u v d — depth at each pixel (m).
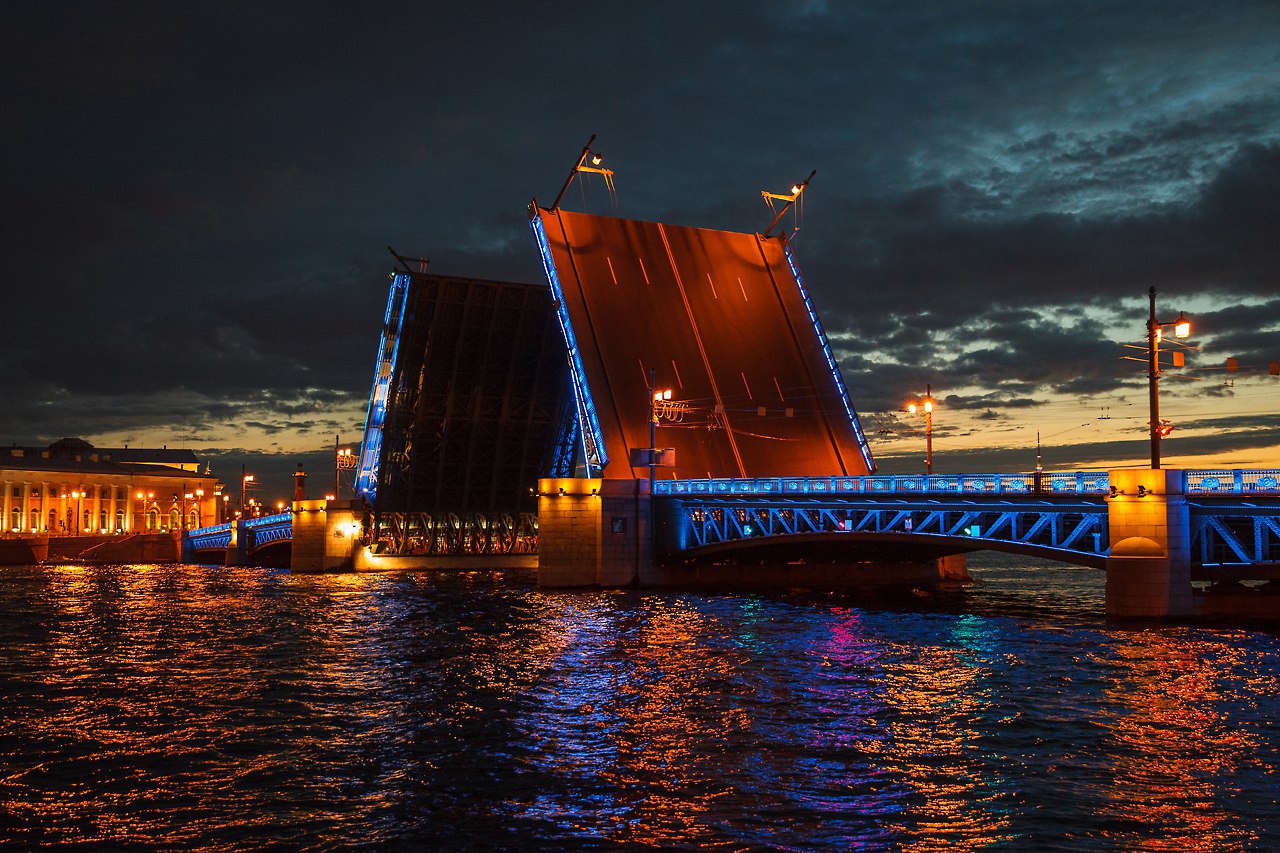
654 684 30.28
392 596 60.78
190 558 120.94
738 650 36.56
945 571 72.31
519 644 38.94
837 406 70.50
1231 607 39.03
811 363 70.62
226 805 19.48
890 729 24.33
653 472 63.72
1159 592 38.50
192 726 25.61
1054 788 19.62
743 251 71.62
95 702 28.61
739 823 18.12
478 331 68.94
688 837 17.50
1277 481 35.88
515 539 86.12
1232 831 17.23
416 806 19.31
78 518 139.88
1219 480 37.84
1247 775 20.22
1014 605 52.56
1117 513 39.41
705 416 66.56
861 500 51.06
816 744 23.12
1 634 43.84
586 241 67.44
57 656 37.31
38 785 20.77
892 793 19.53
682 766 21.56
